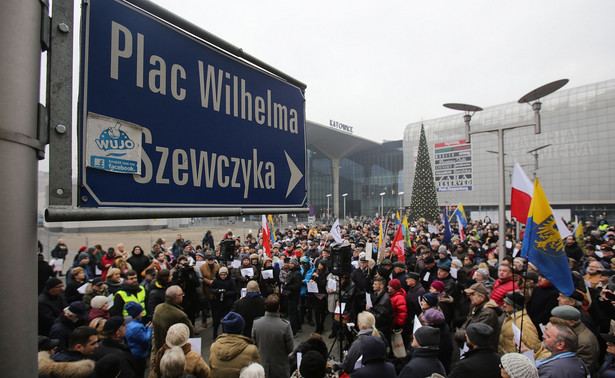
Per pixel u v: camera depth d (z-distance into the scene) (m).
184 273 6.39
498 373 2.87
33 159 0.78
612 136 42.50
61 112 0.91
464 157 53.50
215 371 3.41
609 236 11.45
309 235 16.17
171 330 3.36
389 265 7.10
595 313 5.31
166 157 1.24
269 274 7.75
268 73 1.78
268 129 1.75
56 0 0.92
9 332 0.67
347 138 63.03
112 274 6.09
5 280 0.67
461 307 6.25
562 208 45.72
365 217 61.53
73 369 2.91
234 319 3.64
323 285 7.52
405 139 60.50
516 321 4.13
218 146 1.46
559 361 2.94
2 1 0.72
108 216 1.02
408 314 5.80
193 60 1.38
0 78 0.70
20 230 0.71
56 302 5.02
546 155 47.16
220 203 1.45
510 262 6.12
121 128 1.10
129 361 3.62
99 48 1.06
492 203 50.69
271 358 4.23
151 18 1.23
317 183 70.50
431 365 3.12
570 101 45.62
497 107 51.59
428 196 30.48
